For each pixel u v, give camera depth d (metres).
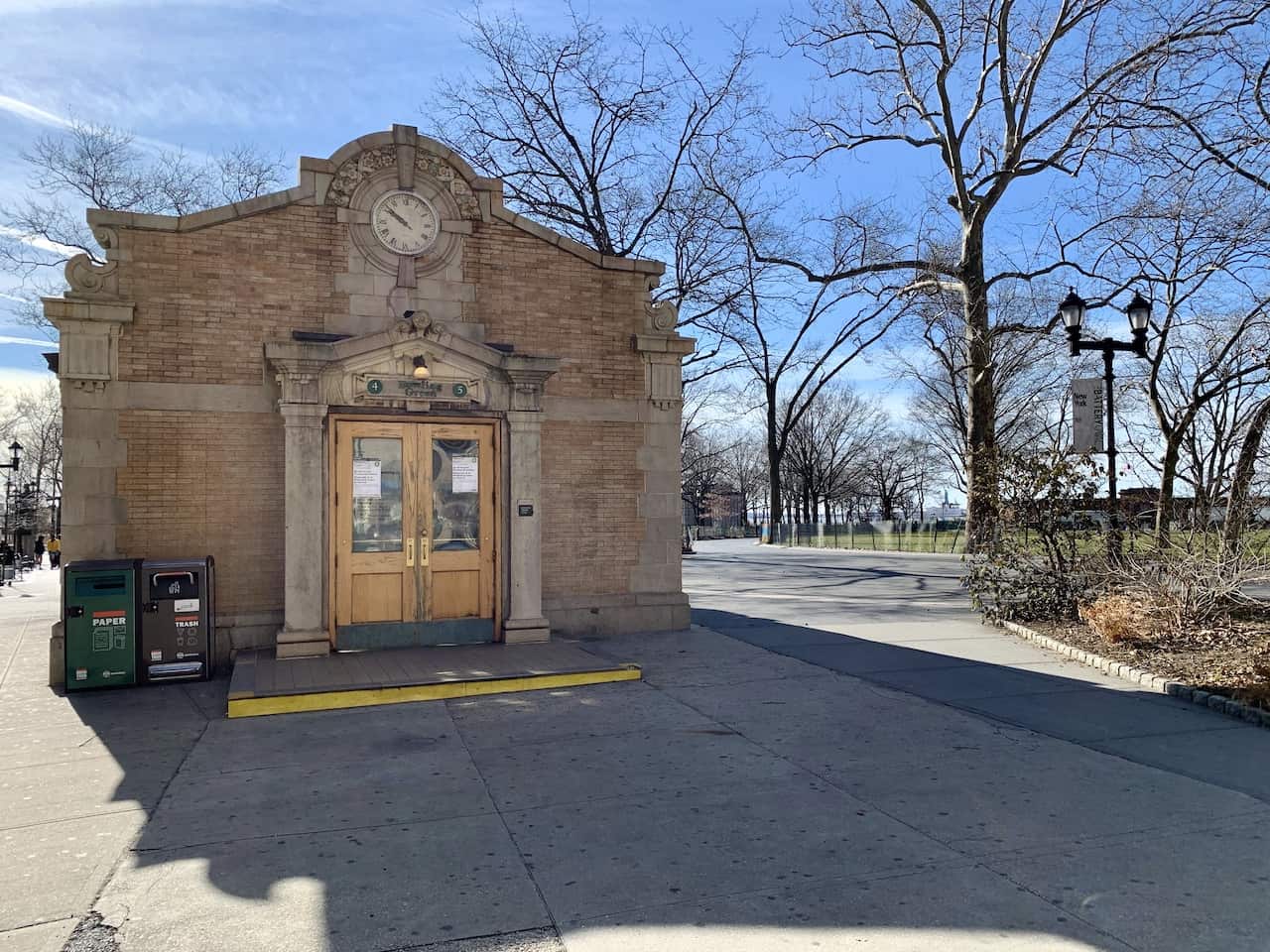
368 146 10.57
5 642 12.49
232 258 9.98
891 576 22.83
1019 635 11.74
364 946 3.59
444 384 10.32
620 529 11.68
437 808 5.27
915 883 4.14
